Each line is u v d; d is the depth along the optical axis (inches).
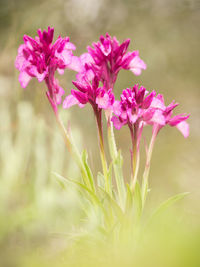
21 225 29.2
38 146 36.2
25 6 58.9
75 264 23.7
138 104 27.7
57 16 61.1
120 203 29.2
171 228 20.2
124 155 57.3
